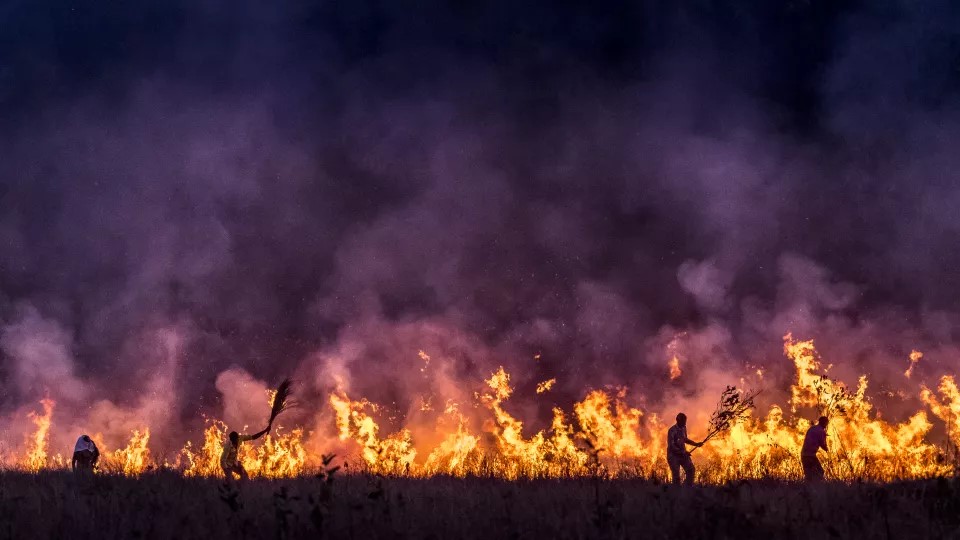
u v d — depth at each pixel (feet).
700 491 32.94
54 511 31.32
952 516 29.58
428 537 27.89
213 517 30.58
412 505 32.32
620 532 28.09
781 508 30.68
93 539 28.43
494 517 30.35
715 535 27.94
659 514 30.12
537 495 35.47
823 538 27.25
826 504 31.65
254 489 38.55
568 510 31.40
